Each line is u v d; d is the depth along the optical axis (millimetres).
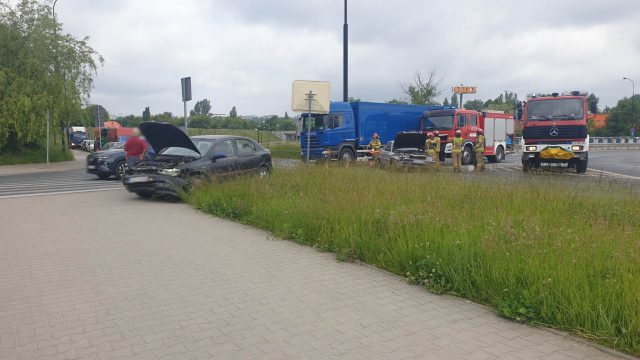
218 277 5766
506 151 32188
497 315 4562
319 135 24266
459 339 4027
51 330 4238
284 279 5684
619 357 3678
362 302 4922
